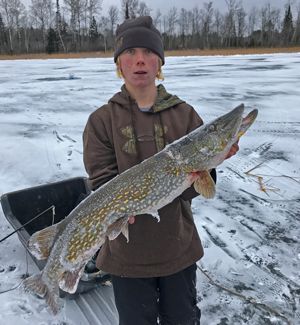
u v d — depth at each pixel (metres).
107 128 1.92
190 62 25.44
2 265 3.04
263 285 2.74
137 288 1.86
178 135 1.94
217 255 3.12
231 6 72.25
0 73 19.84
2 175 5.02
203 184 1.88
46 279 1.94
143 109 1.95
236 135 1.92
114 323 2.42
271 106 8.74
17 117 8.28
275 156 5.49
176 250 1.85
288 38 64.19
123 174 1.83
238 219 3.72
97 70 20.56
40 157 5.71
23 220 3.64
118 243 1.86
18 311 2.52
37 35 73.81
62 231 1.89
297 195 4.22
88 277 2.62
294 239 3.32
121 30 1.92
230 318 2.45
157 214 1.80
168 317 1.95
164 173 1.83
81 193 3.91
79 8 70.19
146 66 1.84
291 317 2.43
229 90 11.31
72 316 2.48
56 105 9.62
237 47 63.59
